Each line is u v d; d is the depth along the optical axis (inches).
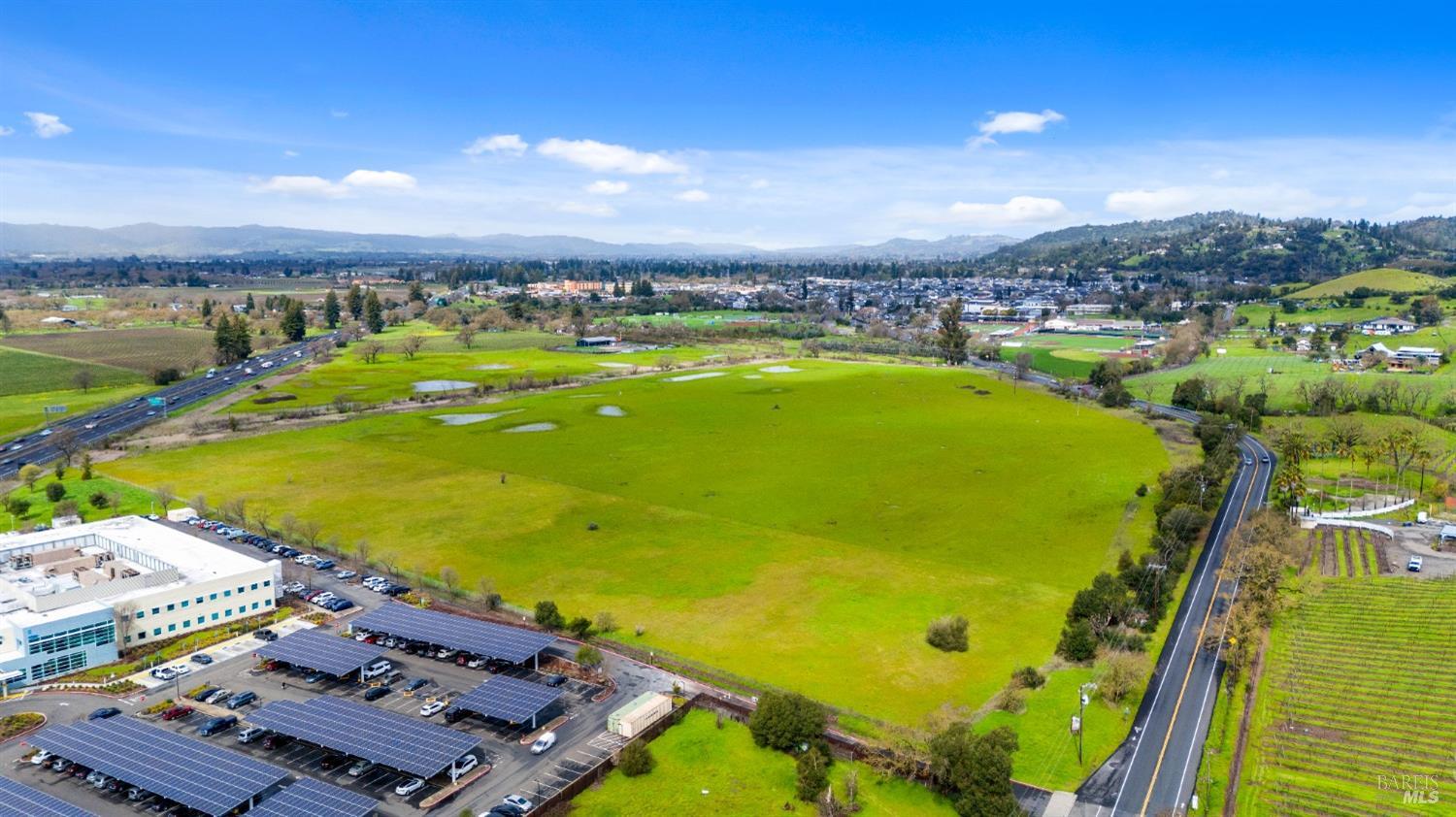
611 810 3860.7
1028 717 4667.8
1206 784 4143.7
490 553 7086.6
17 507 7859.3
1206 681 5147.6
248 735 4362.7
